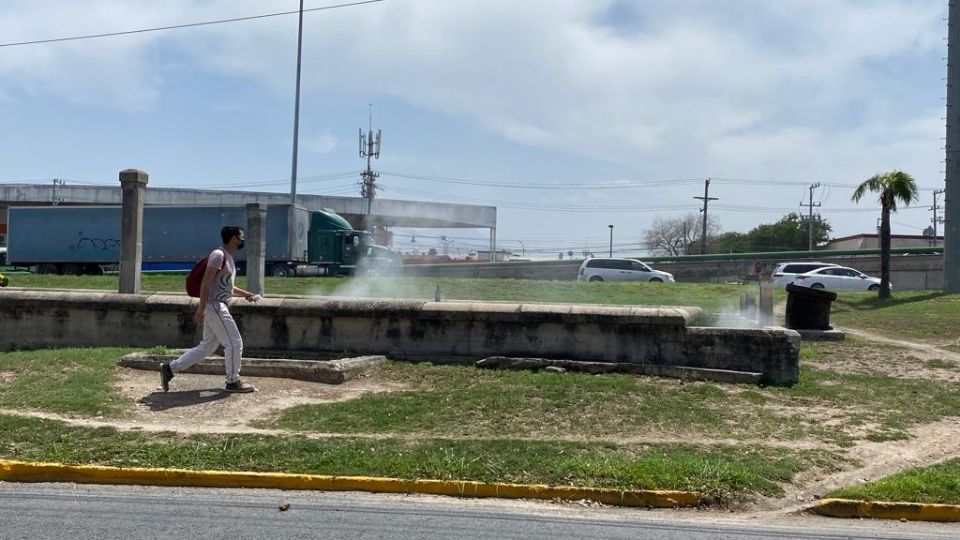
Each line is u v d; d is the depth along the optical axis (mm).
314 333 12031
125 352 11656
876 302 27078
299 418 8648
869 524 6242
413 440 7828
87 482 6949
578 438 8086
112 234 40188
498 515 6184
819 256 55469
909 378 12008
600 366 10773
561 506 6480
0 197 65000
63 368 10719
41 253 40812
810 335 16031
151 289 27609
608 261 41188
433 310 11594
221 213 39406
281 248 38969
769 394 10141
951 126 31250
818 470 7398
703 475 6812
